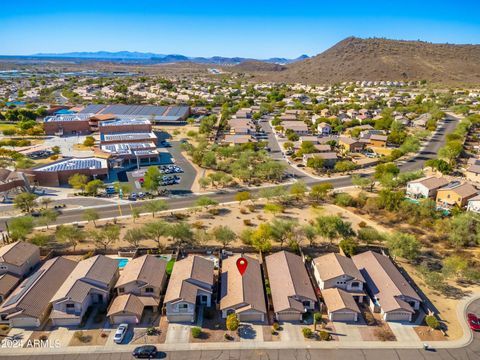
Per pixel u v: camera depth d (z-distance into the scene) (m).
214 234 77.19
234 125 188.62
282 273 63.69
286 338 52.66
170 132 189.62
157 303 57.78
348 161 133.88
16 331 53.22
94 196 105.12
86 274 59.44
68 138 176.25
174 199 103.62
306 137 162.62
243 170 118.25
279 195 98.94
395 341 52.38
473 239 77.56
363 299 61.66
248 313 55.75
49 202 100.12
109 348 50.34
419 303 59.22
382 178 108.62
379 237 75.00
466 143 160.75
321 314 57.62
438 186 100.88
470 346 51.66
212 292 60.31
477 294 63.03
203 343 51.53
